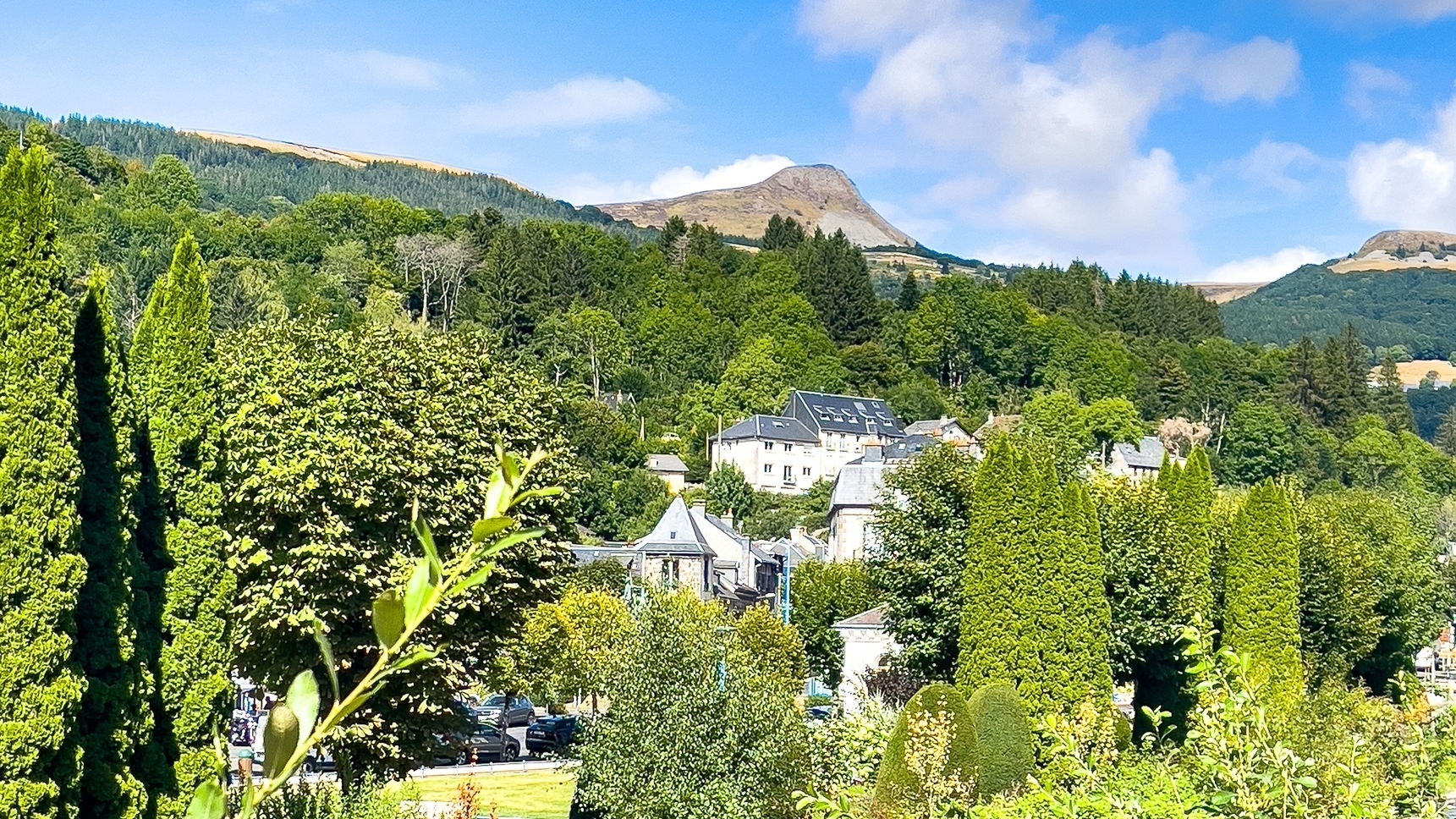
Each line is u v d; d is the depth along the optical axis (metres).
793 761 22.25
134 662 14.73
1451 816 9.36
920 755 18.45
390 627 2.29
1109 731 17.58
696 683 22.42
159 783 15.20
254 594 24.11
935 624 35.12
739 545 85.75
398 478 24.80
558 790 35.75
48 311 12.48
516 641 31.70
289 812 18.11
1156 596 34.59
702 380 137.88
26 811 11.80
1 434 11.96
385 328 28.27
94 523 14.39
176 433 16.62
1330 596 41.88
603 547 77.00
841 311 151.62
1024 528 30.95
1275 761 7.86
